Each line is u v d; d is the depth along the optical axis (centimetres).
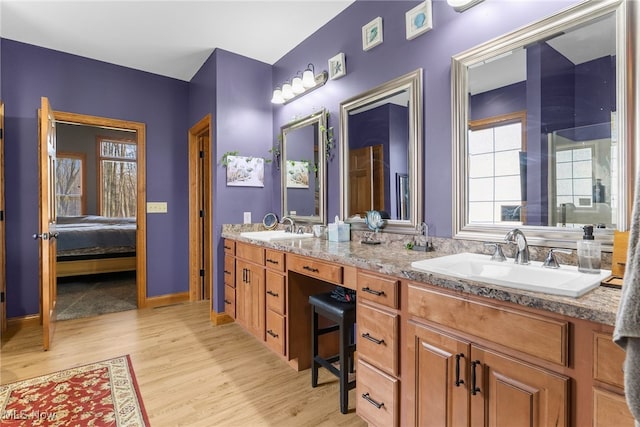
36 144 304
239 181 322
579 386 89
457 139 176
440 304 123
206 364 231
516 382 101
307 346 226
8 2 239
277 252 227
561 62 142
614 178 128
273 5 245
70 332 287
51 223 278
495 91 164
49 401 185
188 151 387
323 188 274
